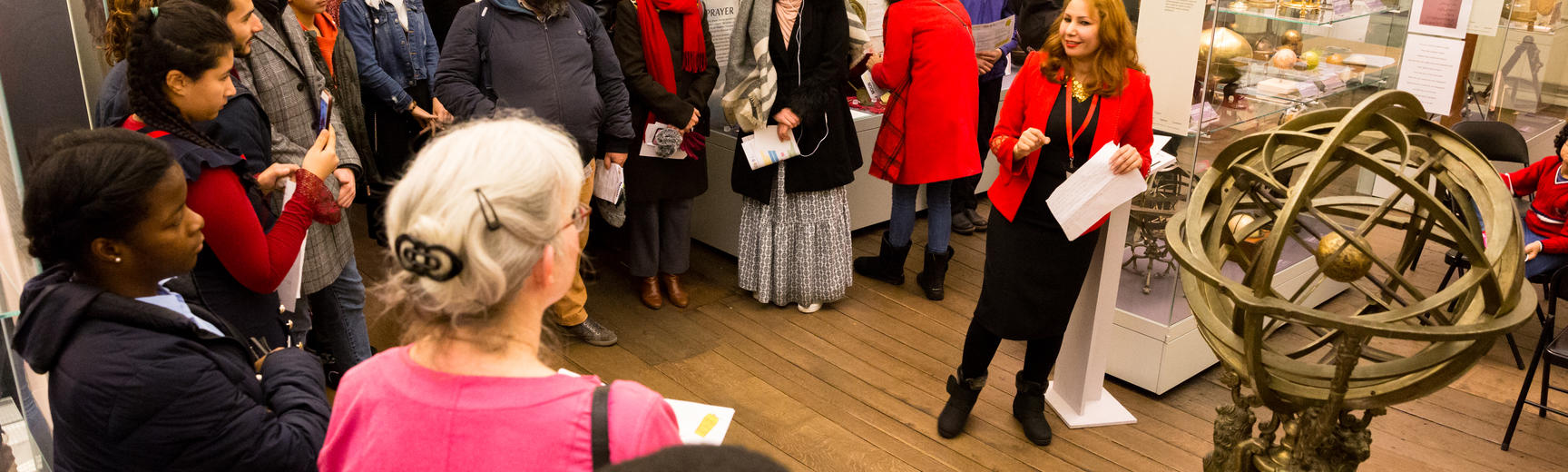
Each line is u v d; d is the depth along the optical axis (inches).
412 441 35.7
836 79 137.9
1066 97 102.4
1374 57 146.5
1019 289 107.0
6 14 71.2
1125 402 127.2
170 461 49.8
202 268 70.2
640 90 132.8
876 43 188.7
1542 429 121.9
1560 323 153.1
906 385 130.0
